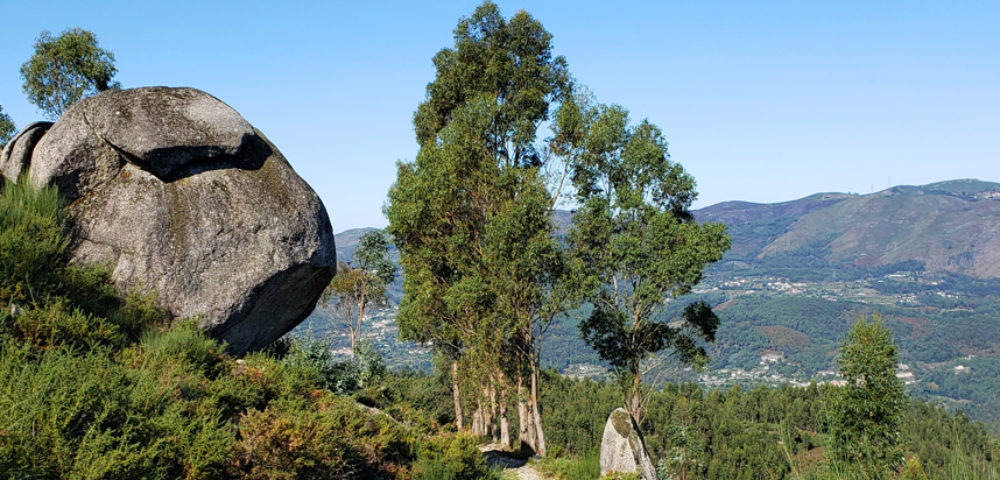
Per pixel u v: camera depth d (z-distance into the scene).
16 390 6.38
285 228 12.96
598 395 70.81
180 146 12.40
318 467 8.46
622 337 26.11
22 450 5.73
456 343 29.27
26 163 12.76
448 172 22.75
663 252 23.84
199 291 12.07
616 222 25.19
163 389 8.16
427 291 24.91
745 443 69.81
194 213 12.30
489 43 27.81
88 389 6.71
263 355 12.34
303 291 13.95
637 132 26.36
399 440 11.14
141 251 11.80
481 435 29.95
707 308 26.94
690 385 85.81
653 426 67.31
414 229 23.67
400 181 25.41
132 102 12.65
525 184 22.42
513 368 23.72
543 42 27.69
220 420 8.79
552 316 22.98
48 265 10.13
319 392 11.52
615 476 14.30
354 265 36.38
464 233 23.17
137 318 10.97
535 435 24.30
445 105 28.61
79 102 12.66
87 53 28.91
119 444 6.50
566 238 24.27
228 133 12.97
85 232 11.80
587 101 26.08
